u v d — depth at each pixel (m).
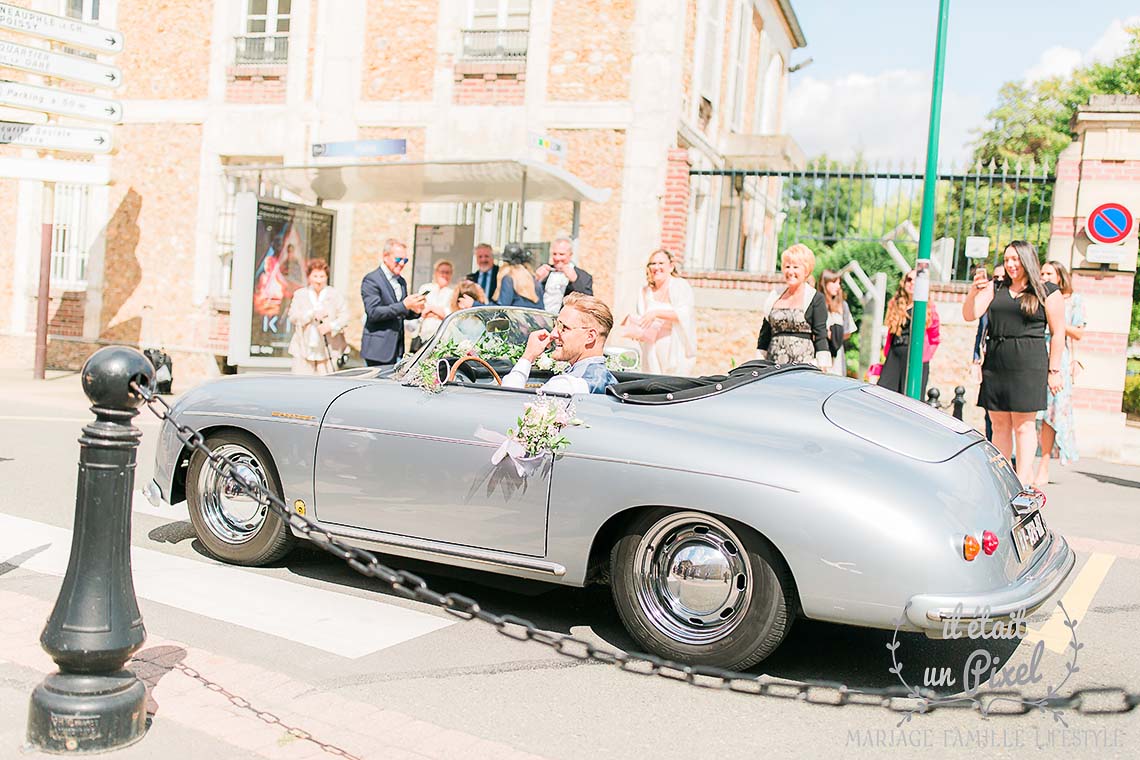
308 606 4.51
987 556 3.45
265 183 14.88
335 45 14.53
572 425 4.05
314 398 4.78
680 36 13.27
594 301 4.64
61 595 2.96
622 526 3.99
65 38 12.50
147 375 3.02
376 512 4.51
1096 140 11.55
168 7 15.44
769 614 3.63
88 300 15.84
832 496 3.51
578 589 5.00
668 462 3.77
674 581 3.85
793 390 4.20
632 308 13.18
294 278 13.35
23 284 16.39
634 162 13.17
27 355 16.33
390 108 14.30
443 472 4.30
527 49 13.66
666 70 13.05
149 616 4.25
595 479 3.91
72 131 13.02
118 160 15.70
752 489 3.59
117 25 15.70
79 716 2.90
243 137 15.03
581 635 4.27
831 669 3.95
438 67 14.08
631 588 3.90
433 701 3.49
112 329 15.77
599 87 13.34
